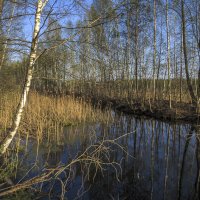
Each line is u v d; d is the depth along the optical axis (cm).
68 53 524
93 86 2722
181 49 2166
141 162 888
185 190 681
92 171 771
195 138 1237
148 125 1579
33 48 518
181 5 1917
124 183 705
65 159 852
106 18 494
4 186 603
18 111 541
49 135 1158
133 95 2491
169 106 1897
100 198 611
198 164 877
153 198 632
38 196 587
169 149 1062
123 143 1143
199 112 1619
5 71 1380
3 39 498
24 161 807
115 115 1820
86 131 1327
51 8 485
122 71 2659
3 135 931
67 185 668
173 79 2556
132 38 2492
